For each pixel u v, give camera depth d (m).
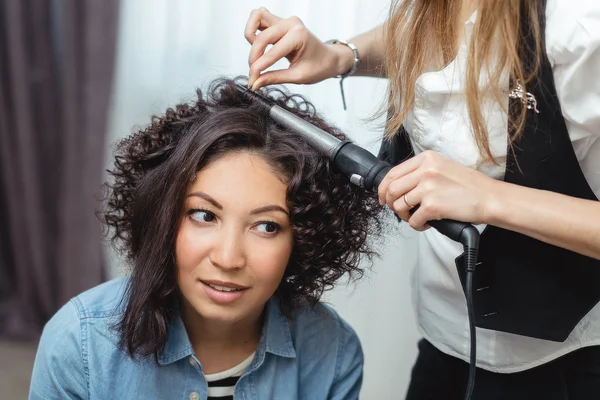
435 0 0.85
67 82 1.92
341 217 0.87
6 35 1.92
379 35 1.08
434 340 0.99
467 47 0.80
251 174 0.81
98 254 1.99
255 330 0.93
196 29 1.79
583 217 0.70
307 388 0.97
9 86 1.96
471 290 0.73
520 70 0.74
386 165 0.80
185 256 0.81
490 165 0.83
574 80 0.72
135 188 0.87
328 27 1.64
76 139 1.95
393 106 0.91
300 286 0.92
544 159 0.78
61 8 1.89
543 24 0.74
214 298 0.81
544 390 0.91
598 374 0.90
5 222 2.07
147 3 1.84
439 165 0.74
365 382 1.71
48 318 2.07
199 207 0.80
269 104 0.88
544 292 0.83
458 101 0.84
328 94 1.62
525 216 0.71
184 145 0.82
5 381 1.84
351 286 1.66
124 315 0.84
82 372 0.87
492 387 0.94
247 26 0.98
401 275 1.64
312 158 0.84
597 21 0.69
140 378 0.88
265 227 0.82
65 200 1.98
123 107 1.91
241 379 0.91
